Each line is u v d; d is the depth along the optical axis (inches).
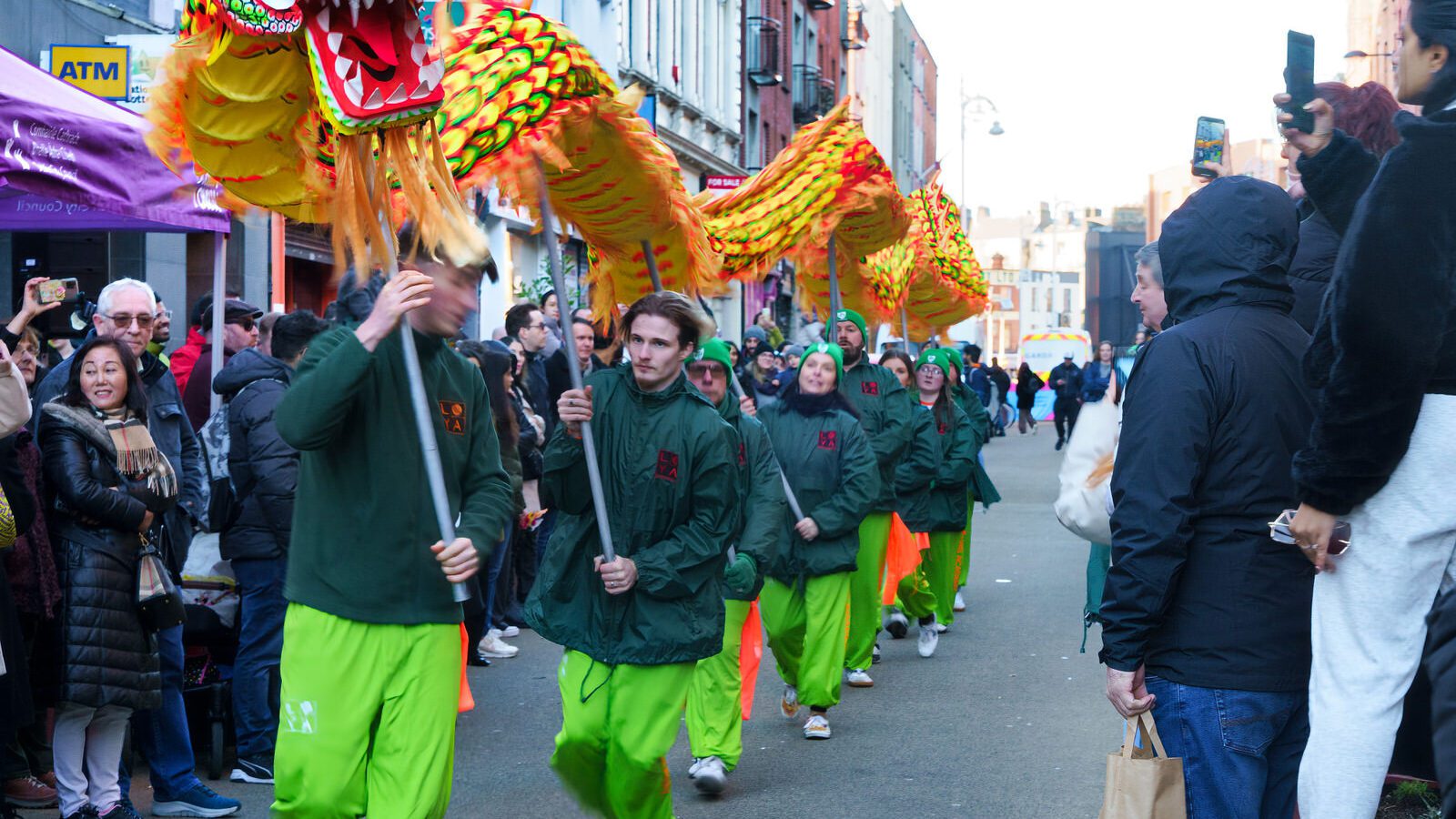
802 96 1691.7
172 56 154.4
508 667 352.5
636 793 193.9
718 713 242.4
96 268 471.5
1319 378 126.6
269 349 293.7
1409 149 114.4
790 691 297.9
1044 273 4909.0
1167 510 134.6
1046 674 348.5
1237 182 144.3
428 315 159.9
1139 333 289.4
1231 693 135.6
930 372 390.9
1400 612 120.0
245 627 247.1
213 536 261.4
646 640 188.1
